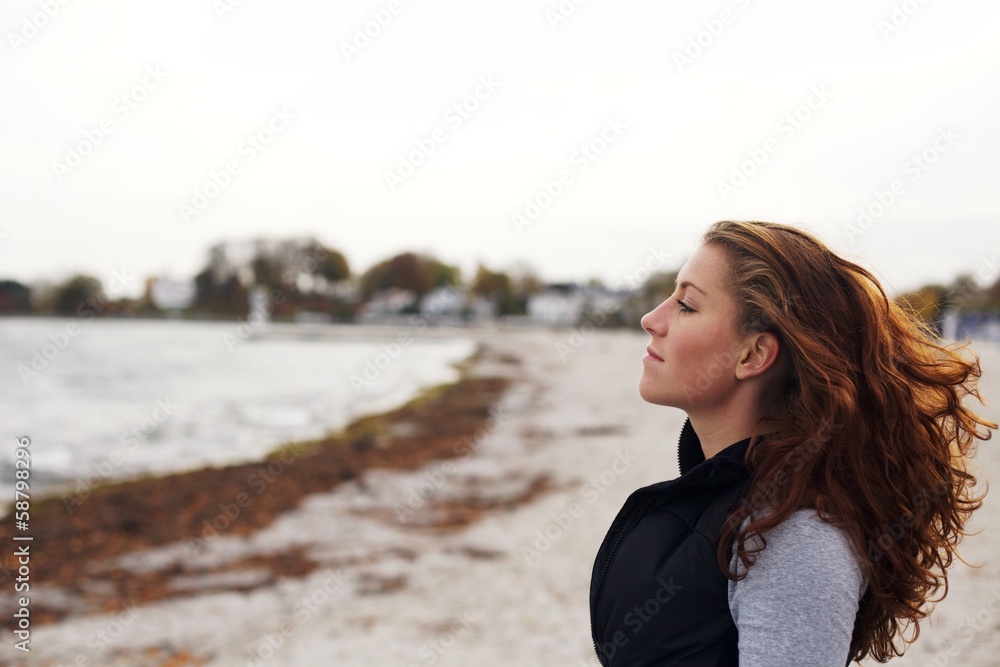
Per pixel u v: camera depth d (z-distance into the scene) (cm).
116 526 1116
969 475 157
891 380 139
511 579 830
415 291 13650
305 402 3150
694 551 132
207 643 695
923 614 142
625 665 138
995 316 3409
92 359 5919
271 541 1037
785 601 119
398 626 713
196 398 3338
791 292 140
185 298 11900
